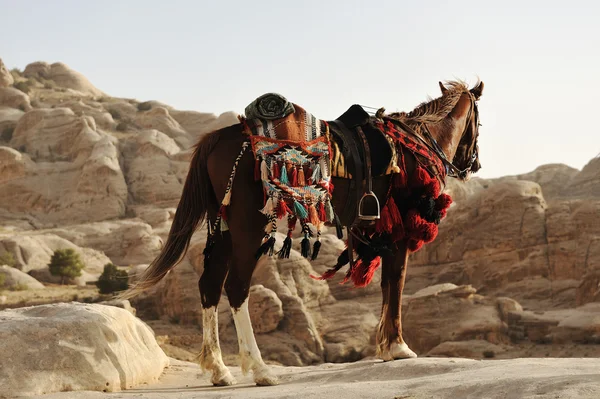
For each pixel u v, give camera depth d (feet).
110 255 278.46
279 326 166.91
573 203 214.69
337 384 20.21
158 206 342.03
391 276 25.49
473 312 165.68
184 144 403.13
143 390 24.14
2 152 348.18
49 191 343.67
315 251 23.39
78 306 26.35
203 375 28.86
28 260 244.01
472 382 17.61
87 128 377.09
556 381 16.06
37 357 21.85
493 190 228.43
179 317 173.27
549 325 159.43
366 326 175.22
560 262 206.39
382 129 25.45
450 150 28.66
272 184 22.99
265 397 18.74
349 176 24.38
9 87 475.31
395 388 18.70
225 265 25.17
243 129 24.12
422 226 24.86
